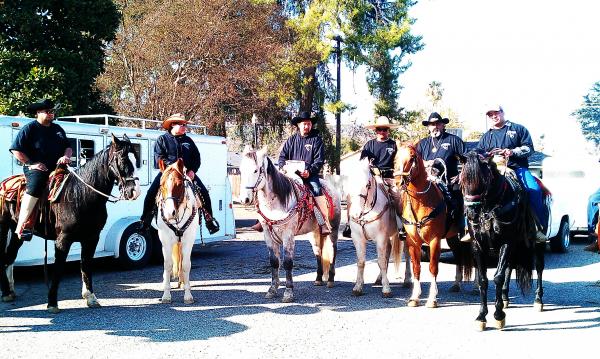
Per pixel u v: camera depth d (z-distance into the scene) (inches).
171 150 325.4
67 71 569.3
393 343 235.5
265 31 1031.6
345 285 370.3
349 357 217.6
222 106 1016.9
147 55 921.5
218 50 953.5
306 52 957.2
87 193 285.7
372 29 992.9
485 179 248.5
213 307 303.6
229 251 562.9
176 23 934.4
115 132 430.9
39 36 573.9
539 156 871.1
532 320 272.5
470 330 255.4
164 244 306.7
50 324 267.1
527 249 284.5
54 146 300.5
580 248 582.2
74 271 438.6
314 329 257.8
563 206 530.9
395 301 317.7
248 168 294.4
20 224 285.0
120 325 264.4
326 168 1144.8
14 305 310.0
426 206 292.2
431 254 299.6
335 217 366.3
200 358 215.9
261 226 344.2
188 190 308.3
